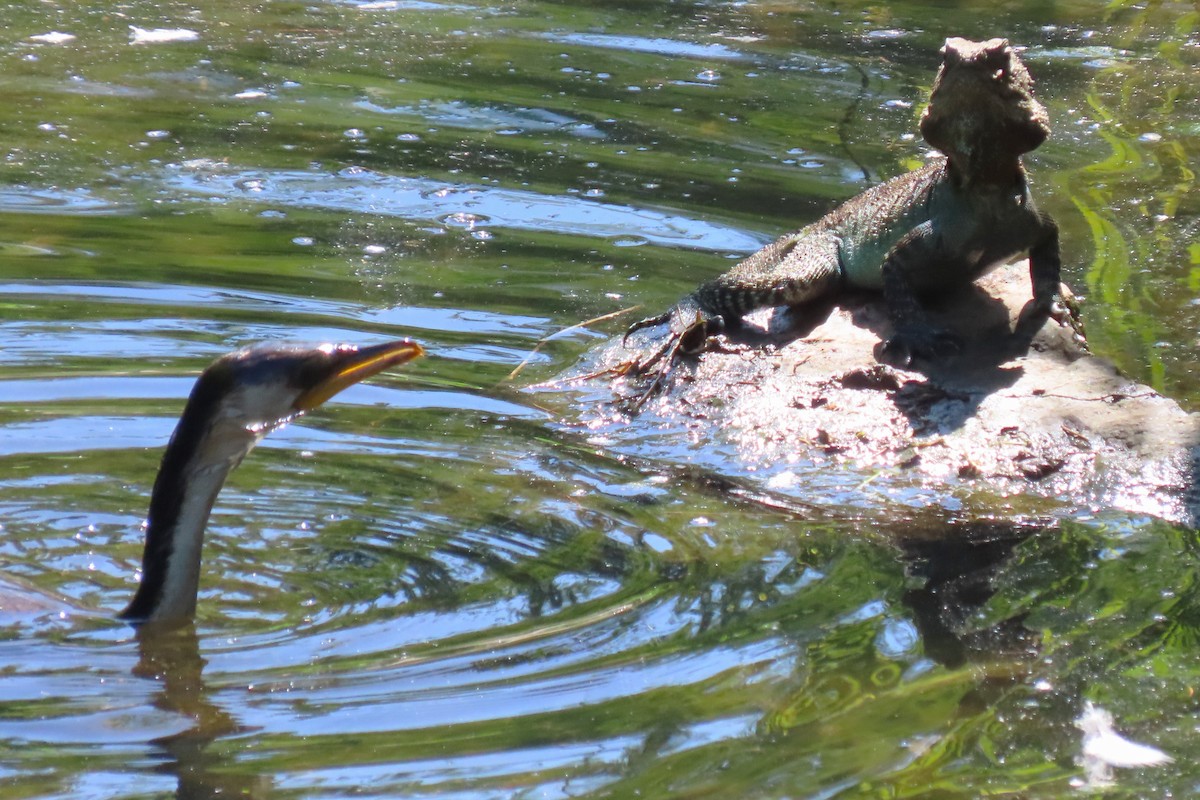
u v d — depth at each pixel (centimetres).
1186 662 733
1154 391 1075
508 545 867
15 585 797
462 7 2439
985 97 1063
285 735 651
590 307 1296
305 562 836
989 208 1125
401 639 744
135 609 763
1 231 1419
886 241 1201
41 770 620
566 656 727
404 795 602
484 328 1249
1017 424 1041
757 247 1446
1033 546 891
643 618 771
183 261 1363
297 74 2031
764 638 752
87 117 1795
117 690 691
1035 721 674
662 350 1177
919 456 1017
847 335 1184
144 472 953
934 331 1135
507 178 1645
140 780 613
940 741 654
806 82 2061
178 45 2147
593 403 1118
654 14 2431
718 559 859
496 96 1961
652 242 1462
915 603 802
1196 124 1872
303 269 1362
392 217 1518
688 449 1045
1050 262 1170
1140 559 870
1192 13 2417
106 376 1102
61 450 980
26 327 1190
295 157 1692
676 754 638
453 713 670
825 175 1675
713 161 1719
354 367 767
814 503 957
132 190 1562
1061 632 770
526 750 638
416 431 1048
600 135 1809
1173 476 978
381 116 1859
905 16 2431
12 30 2161
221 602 784
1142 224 1536
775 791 612
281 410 759
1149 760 642
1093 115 1922
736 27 2364
